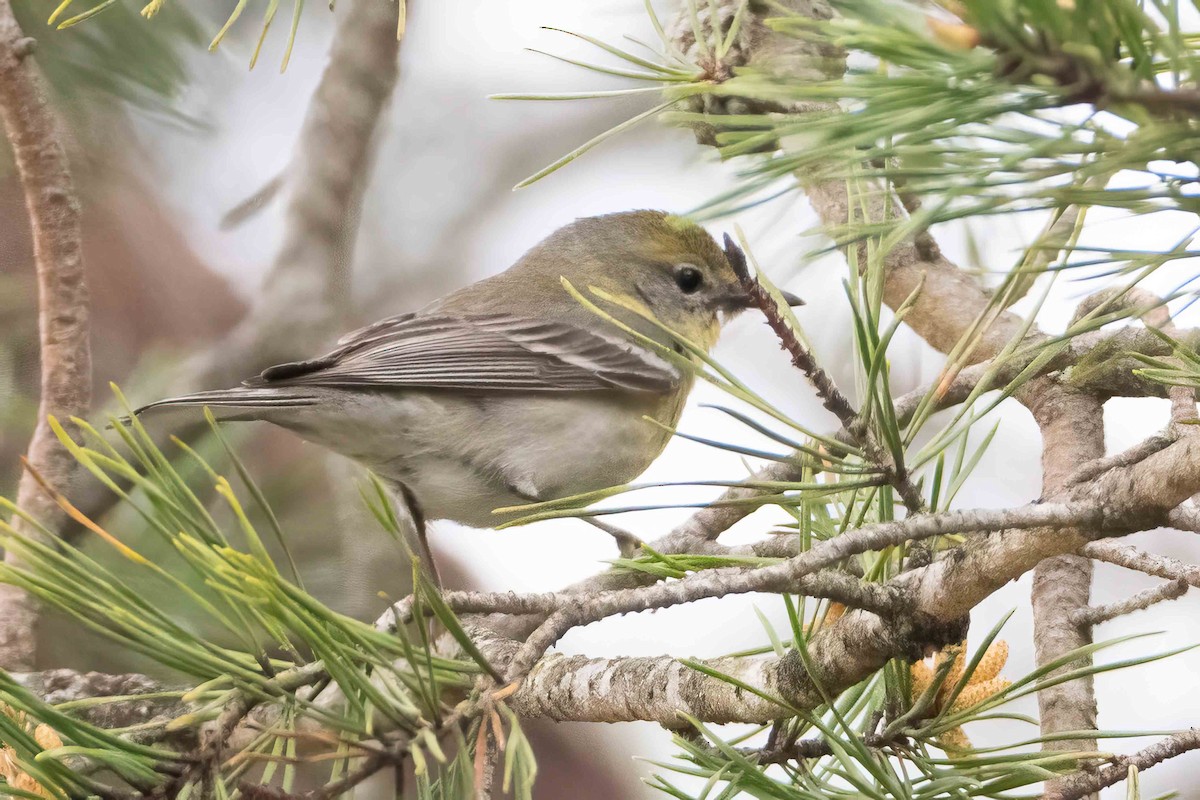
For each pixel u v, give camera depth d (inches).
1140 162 79.1
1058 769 119.2
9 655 119.7
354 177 124.0
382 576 122.4
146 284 124.9
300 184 124.0
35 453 120.2
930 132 84.0
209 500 122.1
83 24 121.8
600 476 122.6
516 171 126.2
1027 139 82.4
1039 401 120.9
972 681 119.3
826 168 99.8
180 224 125.4
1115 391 120.7
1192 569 119.5
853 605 119.0
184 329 124.9
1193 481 115.8
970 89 80.7
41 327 120.3
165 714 119.6
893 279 121.4
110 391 124.2
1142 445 119.0
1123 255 93.3
